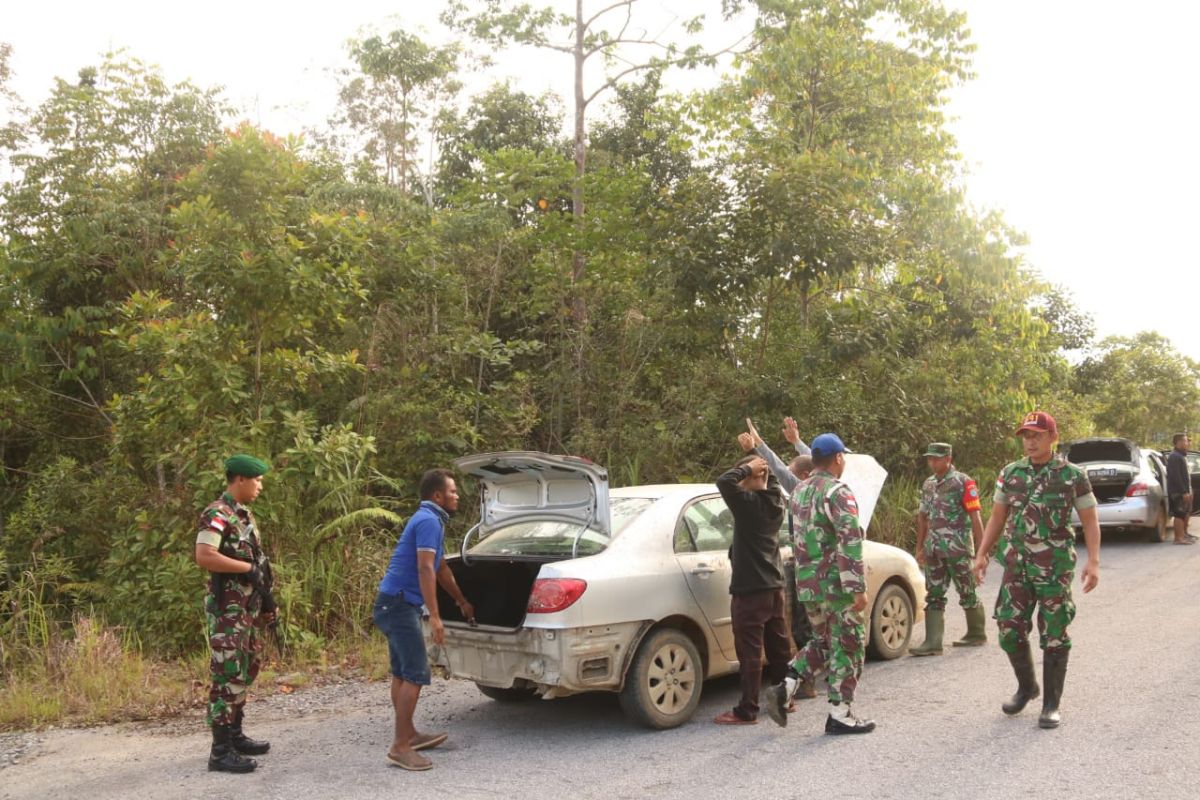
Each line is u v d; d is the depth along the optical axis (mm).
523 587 6469
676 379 14141
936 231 14672
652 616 5836
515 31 16000
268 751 5680
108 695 6918
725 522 6676
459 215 14227
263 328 9953
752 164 13898
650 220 14336
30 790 5094
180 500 9234
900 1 15430
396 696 5359
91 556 11719
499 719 6320
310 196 13633
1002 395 15445
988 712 5887
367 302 11469
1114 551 13922
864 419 14125
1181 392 35531
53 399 14297
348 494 9625
